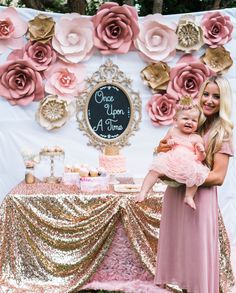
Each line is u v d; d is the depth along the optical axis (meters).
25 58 4.05
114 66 4.22
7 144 4.18
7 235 3.45
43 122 4.15
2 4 6.47
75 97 4.20
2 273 3.42
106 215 3.43
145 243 3.43
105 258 3.51
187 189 2.74
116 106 4.26
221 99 2.82
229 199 4.44
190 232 2.80
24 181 4.01
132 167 4.31
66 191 3.58
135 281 3.49
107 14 4.07
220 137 2.77
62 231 3.44
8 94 4.09
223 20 4.21
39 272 3.44
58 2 6.41
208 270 2.80
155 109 4.24
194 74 4.21
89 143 4.25
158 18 4.17
